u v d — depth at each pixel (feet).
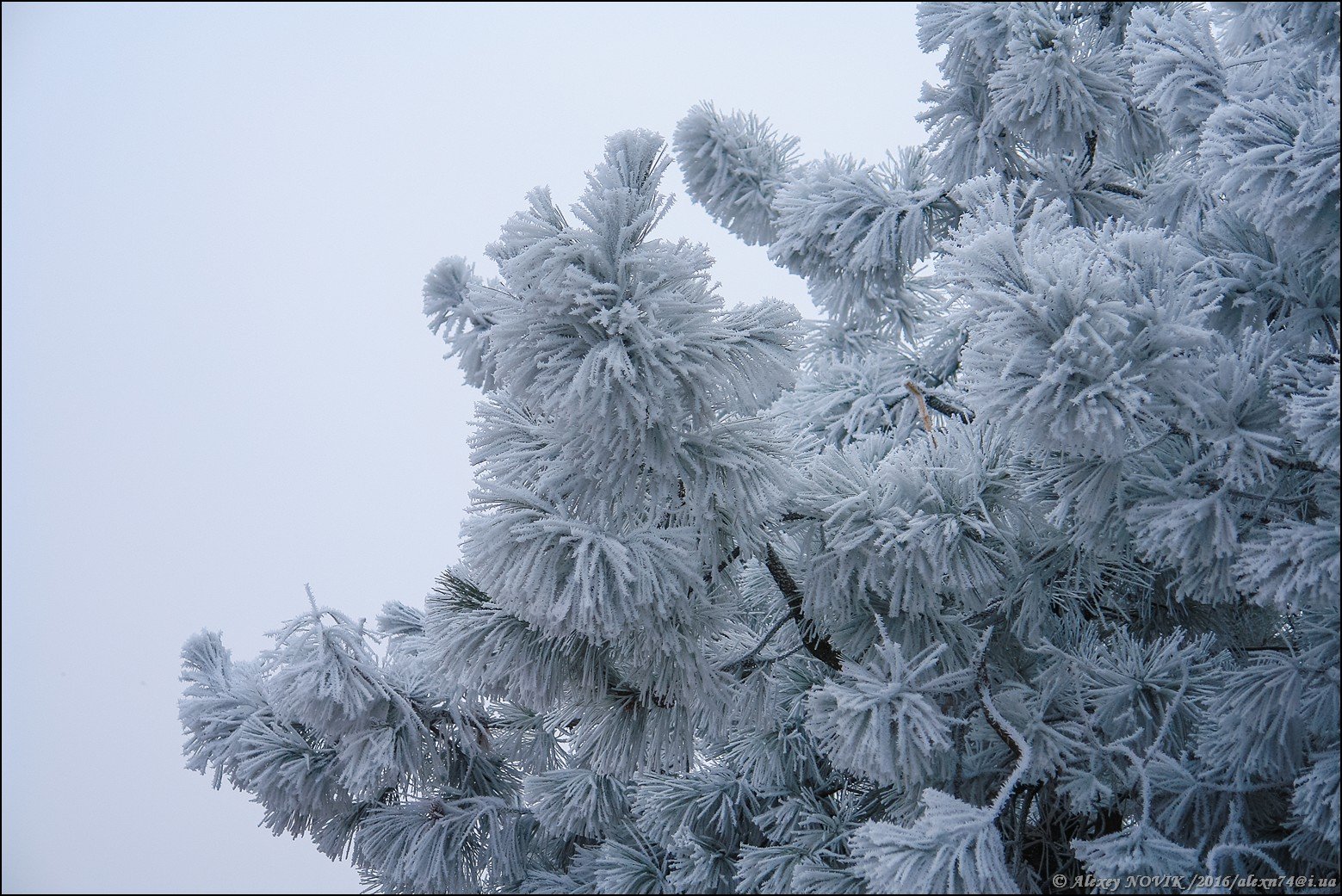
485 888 7.74
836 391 9.06
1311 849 6.32
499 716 7.71
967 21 7.93
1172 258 6.38
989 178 7.52
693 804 7.64
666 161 6.29
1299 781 6.17
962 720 6.48
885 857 6.10
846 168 8.53
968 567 6.68
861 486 6.67
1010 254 6.25
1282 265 6.61
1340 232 6.10
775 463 6.51
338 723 7.06
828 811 7.59
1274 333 6.64
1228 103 6.52
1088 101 7.70
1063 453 6.46
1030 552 7.06
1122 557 7.17
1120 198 8.09
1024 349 6.11
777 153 9.12
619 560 6.19
